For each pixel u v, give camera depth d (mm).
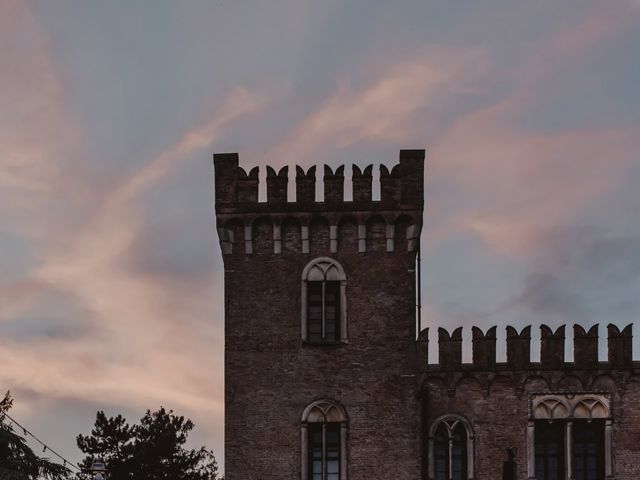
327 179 61062
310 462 58969
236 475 58750
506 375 59594
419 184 60906
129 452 90062
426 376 59781
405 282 60312
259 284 60562
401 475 58469
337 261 60562
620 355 59406
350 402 59250
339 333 60062
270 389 59562
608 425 58844
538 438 59188
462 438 59344
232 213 60969
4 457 64875
